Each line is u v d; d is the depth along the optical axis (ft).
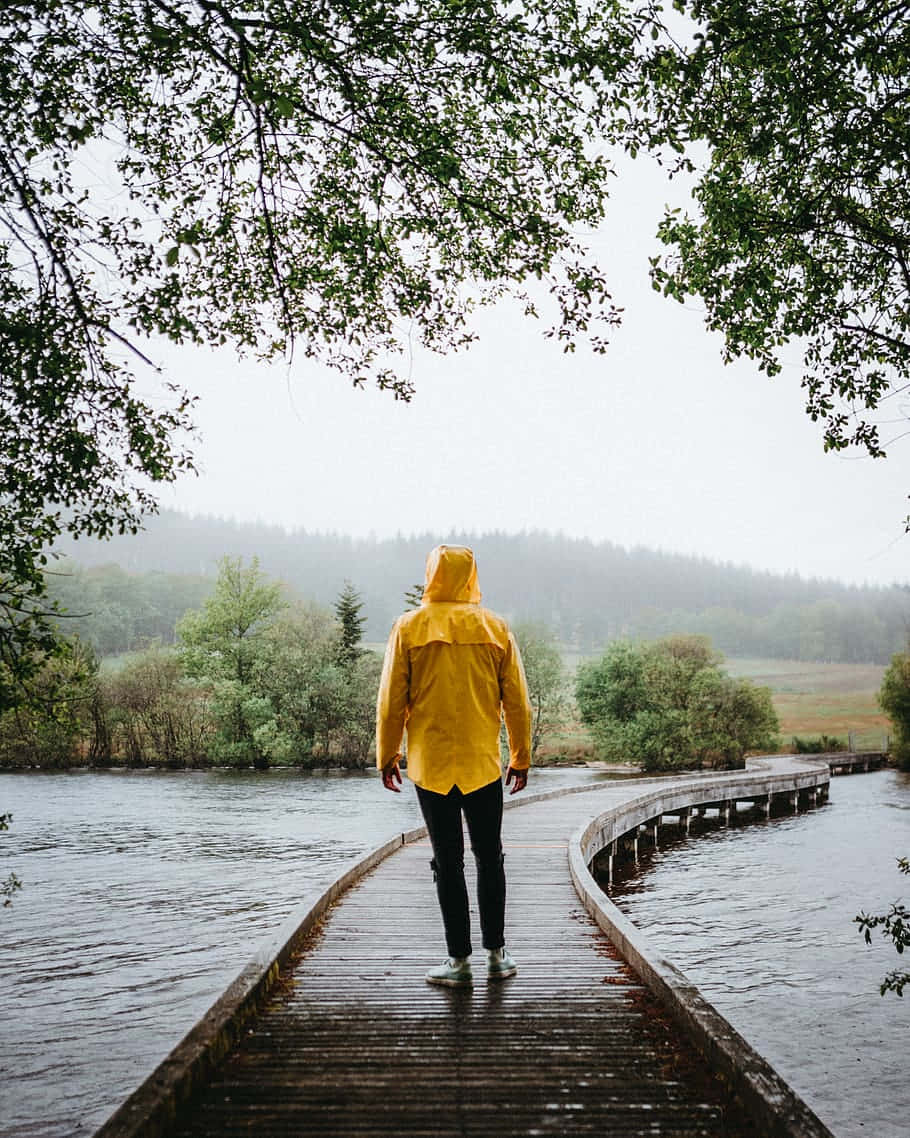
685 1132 9.36
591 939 18.76
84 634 276.41
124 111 18.40
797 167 18.95
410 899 23.81
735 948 31.50
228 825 64.85
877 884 44.75
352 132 17.76
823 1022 23.41
